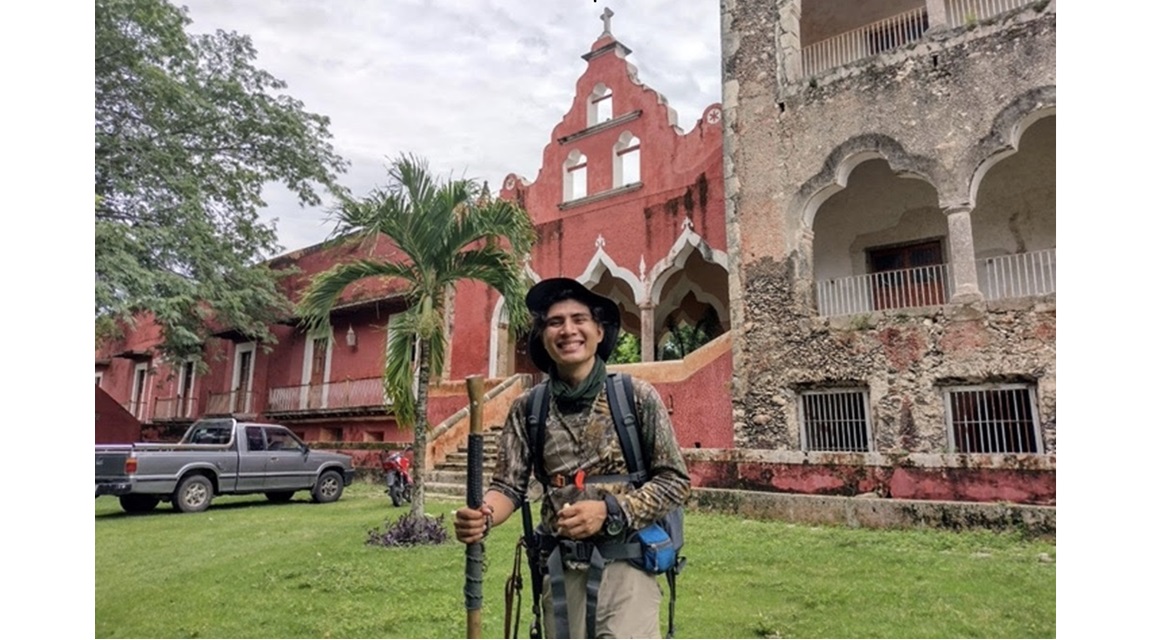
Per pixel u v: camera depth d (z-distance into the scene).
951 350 11.11
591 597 2.36
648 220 16.91
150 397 29.03
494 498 2.58
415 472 8.59
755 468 10.37
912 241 15.09
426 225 8.44
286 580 6.44
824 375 12.23
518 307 8.82
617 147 18.00
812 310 12.67
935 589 5.68
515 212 8.85
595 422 2.56
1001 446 10.71
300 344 23.09
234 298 19.11
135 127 17.03
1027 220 13.82
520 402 2.74
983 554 7.09
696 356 14.08
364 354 20.97
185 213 17.12
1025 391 10.67
